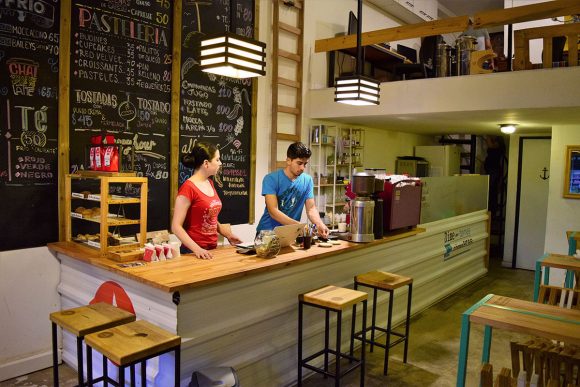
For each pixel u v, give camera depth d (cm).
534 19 422
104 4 360
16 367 318
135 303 259
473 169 827
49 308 335
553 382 195
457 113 471
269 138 522
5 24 307
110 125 368
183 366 238
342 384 314
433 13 784
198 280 235
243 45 284
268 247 286
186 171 427
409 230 419
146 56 391
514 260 695
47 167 331
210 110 451
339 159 604
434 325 436
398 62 657
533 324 207
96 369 295
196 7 432
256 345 280
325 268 328
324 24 590
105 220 286
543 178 669
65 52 334
